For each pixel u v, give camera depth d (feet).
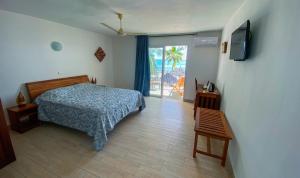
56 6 7.86
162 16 9.32
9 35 8.84
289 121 2.77
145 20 10.28
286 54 3.05
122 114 9.46
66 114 8.52
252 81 4.89
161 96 17.65
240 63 6.39
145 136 8.75
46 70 11.07
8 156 6.21
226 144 6.17
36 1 7.20
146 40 16.33
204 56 14.51
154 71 18.01
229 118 7.66
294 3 2.88
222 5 7.34
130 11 8.47
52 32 11.19
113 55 18.92
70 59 12.94
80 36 13.71
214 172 6.12
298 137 2.48
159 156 7.01
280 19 3.41
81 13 9.02
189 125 10.30
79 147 7.51
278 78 3.30
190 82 15.60
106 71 17.94
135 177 5.77
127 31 14.33
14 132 8.75
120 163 6.48
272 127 3.40
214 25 11.51
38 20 10.20
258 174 3.89
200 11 8.31
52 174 5.80
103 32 15.56
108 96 10.28
